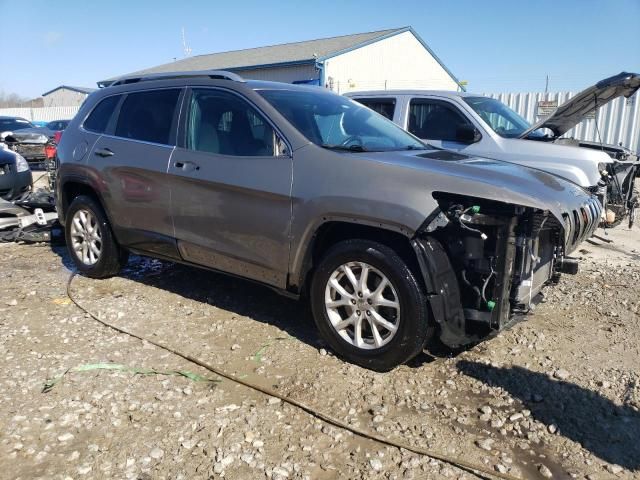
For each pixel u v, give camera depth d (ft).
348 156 11.97
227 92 14.17
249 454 9.11
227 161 13.47
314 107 14.29
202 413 10.23
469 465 8.96
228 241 13.65
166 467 8.77
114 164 15.98
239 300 16.02
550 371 12.14
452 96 22.48
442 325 10.93
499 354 12.89
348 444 9.47
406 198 10.92
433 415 10.39
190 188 14.14
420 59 96.17
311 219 11.99
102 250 17.15
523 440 9.71
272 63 84.23
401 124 23.08
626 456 9.35
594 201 14.05
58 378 11.32
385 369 11.73
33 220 23.68
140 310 15.17
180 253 14.92
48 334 13.51
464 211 10.60
